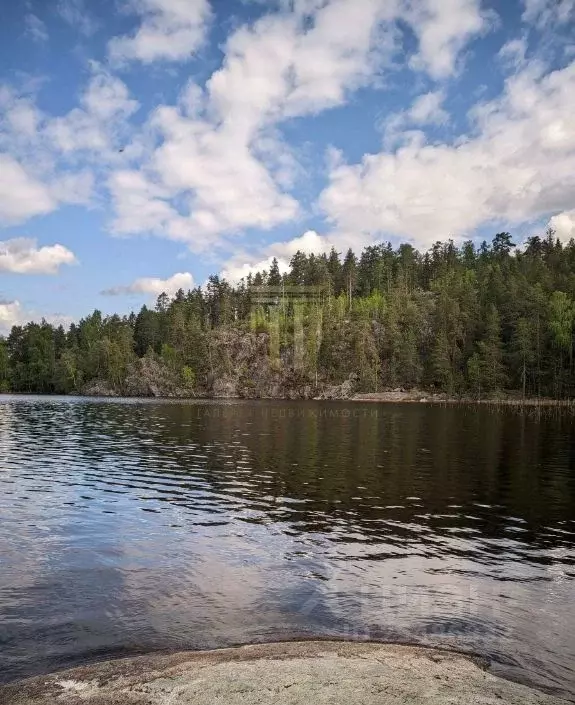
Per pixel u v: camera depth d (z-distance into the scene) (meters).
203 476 30.23
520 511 22.47
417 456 38.31
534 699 9.05
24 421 69.81
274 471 31.95
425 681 9.55
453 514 21.89
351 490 26.47
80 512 21.92
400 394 146.88
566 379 124.25
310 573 15.11
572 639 11.46
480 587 14.23
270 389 169.00
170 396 172.88
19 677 9.70
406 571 15.34
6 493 25.48
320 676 9.66
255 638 11.37
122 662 10.22
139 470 32.25
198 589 13.90
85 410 94.31
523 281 155.00
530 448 43.09
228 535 18.77
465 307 155.38
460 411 96.38
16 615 12.27
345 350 163.62
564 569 15.64
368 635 11.57
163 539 18.23
